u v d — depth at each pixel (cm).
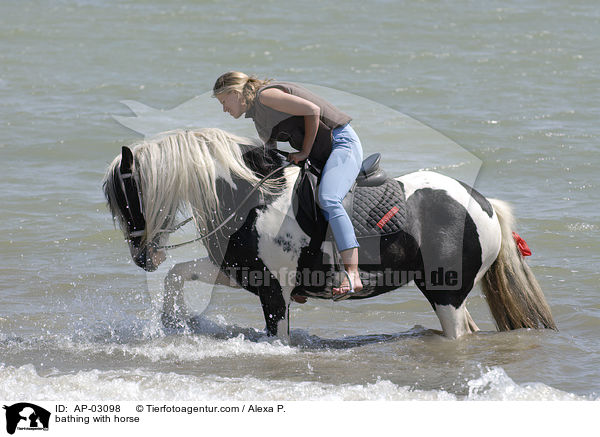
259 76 2514
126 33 3241
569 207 1361
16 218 1355
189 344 815
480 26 3288
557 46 2905
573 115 2020
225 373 749
